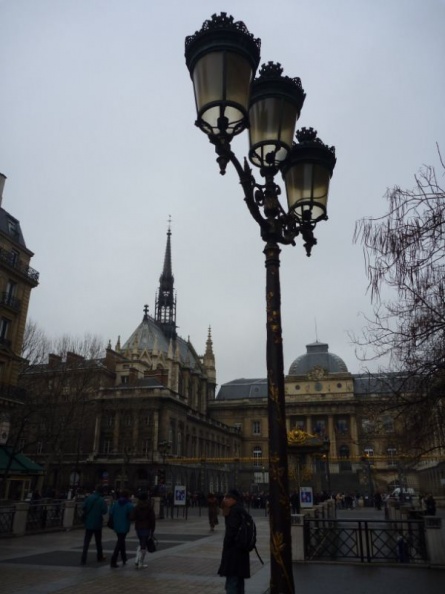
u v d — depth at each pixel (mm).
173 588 11727
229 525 8281
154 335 113250
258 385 129750
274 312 6668
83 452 74125
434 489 68938
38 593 10836
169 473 72188
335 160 8180
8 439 44094
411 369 11930
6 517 22797
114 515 15156
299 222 7898
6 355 44062
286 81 6852
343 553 17297
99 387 75625
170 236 138000
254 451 117562
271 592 5613
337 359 118250
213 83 5852
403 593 11375
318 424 110625
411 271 9367
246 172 6527
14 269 46219
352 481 90875
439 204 9305
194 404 114188
